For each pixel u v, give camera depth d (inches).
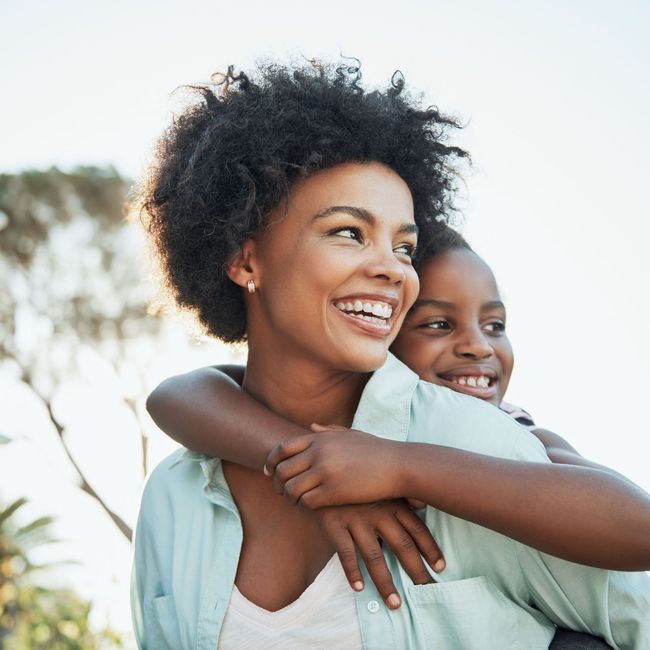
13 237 533.6
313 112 76.5
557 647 69.2
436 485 65.1
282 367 78.7
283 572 74.0
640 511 63.1
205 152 81.3
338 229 73.7
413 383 77.2
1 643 486.6
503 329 109.7
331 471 66.4
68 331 535.2
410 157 81.7
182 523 79.5
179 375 91.0
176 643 75.4
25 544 509.4
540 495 63.2
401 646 67.9
